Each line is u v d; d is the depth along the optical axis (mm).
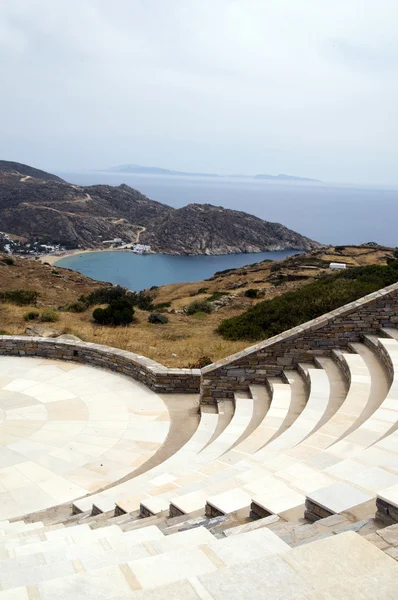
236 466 6320
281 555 2408
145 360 13375
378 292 12102
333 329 11875
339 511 3760
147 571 2484
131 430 10328
